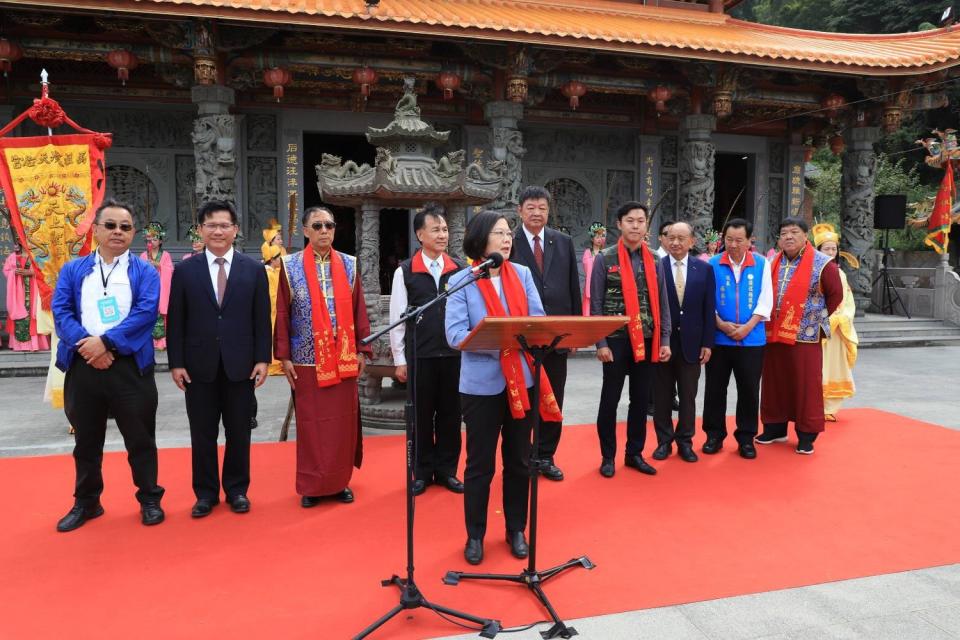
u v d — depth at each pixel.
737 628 2.66
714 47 10.89
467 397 3.22
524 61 10.71
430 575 3.13
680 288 4.91
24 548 3.41
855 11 26.94
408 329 2.78
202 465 3.93
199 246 9.87
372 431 5.76
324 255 4.20
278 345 4.08
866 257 13.73
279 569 3.18
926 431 5.87
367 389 5.93
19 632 2.62
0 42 9.25
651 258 4.58
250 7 9.02
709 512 3.93
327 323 4.00
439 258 4.50
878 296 15.05
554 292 4.43
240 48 10.01
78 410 3.63
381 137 5.70
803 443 5.16
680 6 14.66
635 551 3.38
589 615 2.76
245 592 2.95
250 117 11.80
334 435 4.00
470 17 10.36
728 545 3.46
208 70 9.67
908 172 25.52
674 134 13.94
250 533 3.62
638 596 2.91
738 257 5.09
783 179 14.97
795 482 4.48
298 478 4.05
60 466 4.81
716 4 14.68
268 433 5.87
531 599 2.90
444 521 3.81
